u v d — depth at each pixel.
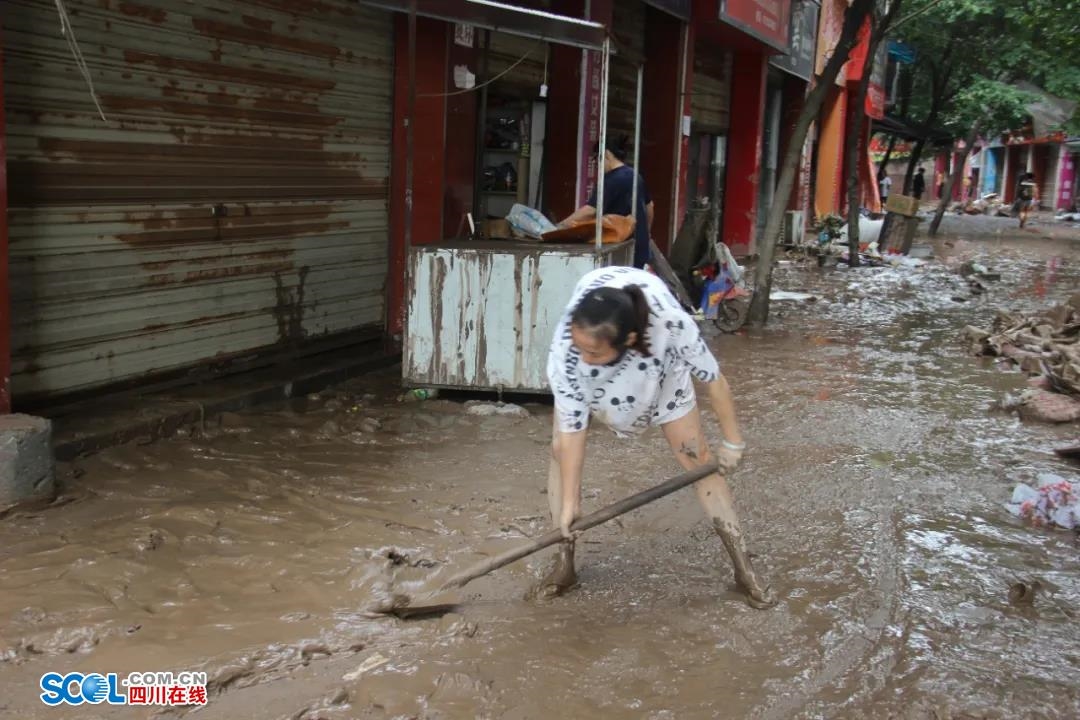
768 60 17.94
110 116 5.53
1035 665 3.53
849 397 7.65
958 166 25.95
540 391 6.77
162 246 5.99
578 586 4.05
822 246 18.92
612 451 5.94
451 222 8.77
